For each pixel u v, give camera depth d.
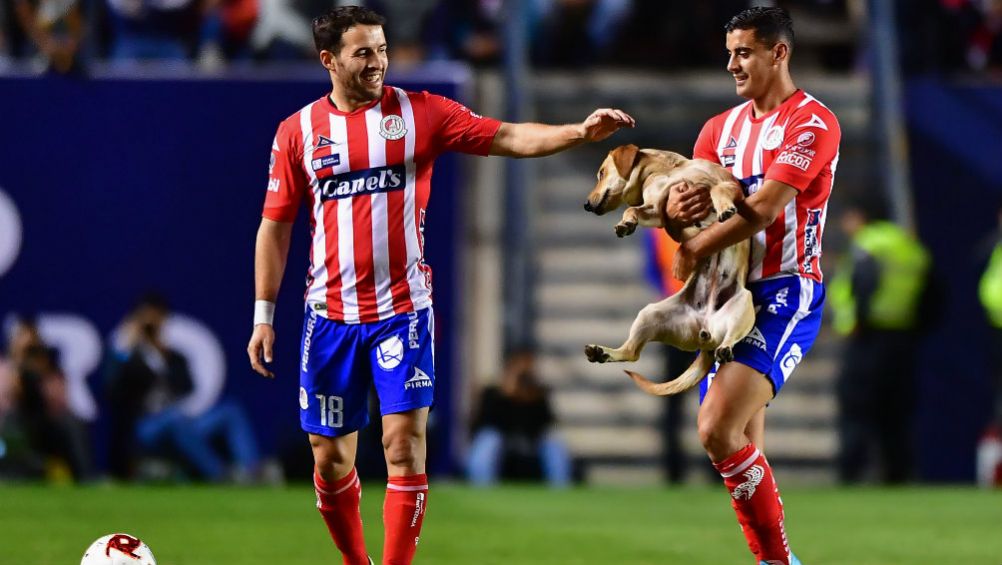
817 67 60.44
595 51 58.38
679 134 55.34
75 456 42.50
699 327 19.67
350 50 19.92
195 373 43.62
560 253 53.84
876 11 52.75
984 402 49.84
